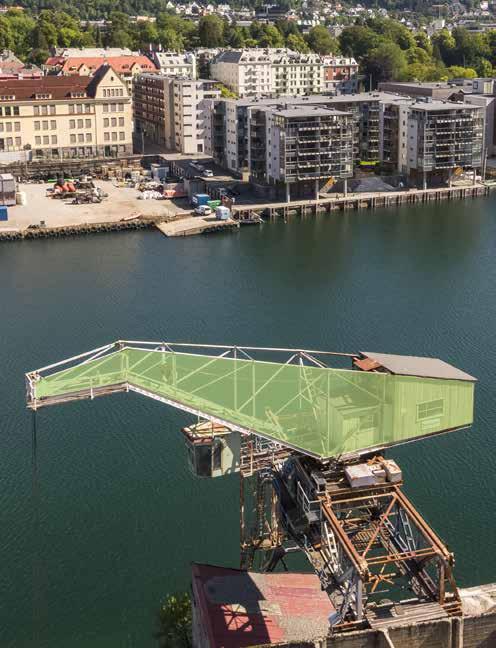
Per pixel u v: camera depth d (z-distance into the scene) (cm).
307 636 6194
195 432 6912
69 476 8831
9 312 14088
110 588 7281
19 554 7669
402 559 5931
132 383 6688
